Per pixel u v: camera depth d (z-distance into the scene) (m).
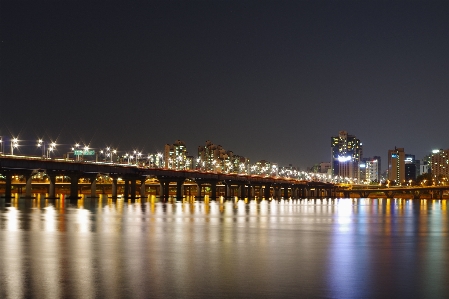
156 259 68.19
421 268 63.69
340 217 161.25
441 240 93.38
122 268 61.88
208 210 188.75
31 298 48.81
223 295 50.59
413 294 51.31
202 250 76.69
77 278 56.44
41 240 85.62
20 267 61.75
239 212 180.88
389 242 90.00
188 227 113.62
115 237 91.56
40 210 166.88
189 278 57.12
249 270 61.66
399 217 164.62
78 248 76.88
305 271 61.41
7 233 95.38
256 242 87.69
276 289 52.91
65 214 148.62
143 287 52.97
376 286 54.31
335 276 58.81
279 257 71.12
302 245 84.38
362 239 94.31
